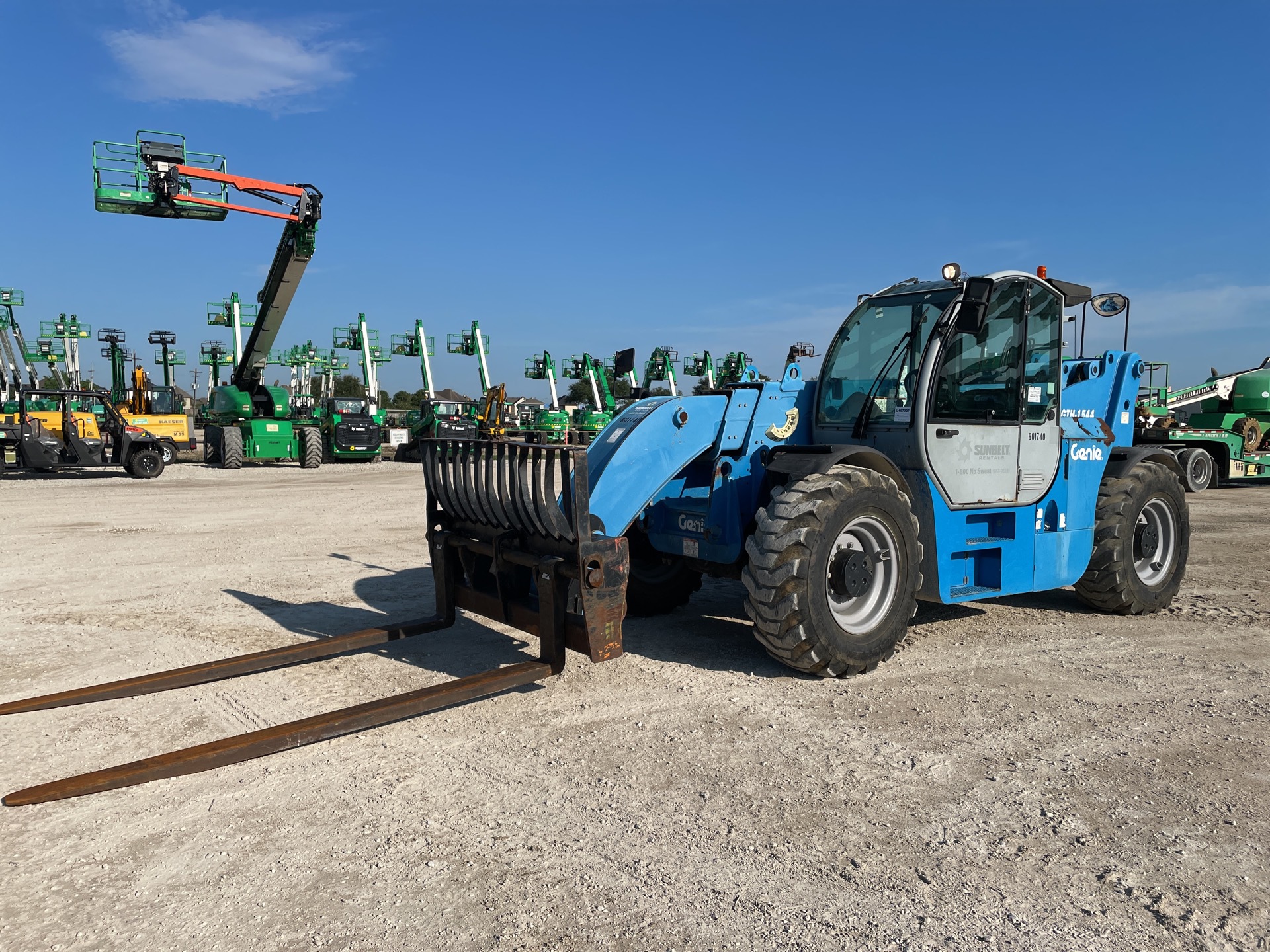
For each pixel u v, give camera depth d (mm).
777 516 4473
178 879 2684
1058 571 5688
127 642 5488
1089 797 3242
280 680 4641
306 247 19359
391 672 4789
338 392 74625
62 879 2682
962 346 5090
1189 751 3674
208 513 12586
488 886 2635
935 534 5035
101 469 21672
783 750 3693
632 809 3145
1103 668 4902
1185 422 17703
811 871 2723
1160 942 2355
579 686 4547
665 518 5508
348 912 2496
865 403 5191
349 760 3596
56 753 3678
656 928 2418
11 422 18562
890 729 3938
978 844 2891
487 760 3598
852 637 4605
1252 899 2566
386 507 13477
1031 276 5297
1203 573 7801
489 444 4512
